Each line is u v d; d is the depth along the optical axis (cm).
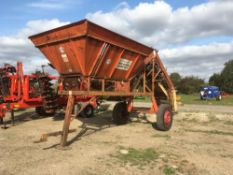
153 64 1073
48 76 1274
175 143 777
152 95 1077
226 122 1230
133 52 963
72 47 782
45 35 838
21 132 952
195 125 1142
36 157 620
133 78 1055
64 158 612
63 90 835
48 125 1117
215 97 3391
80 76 839
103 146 729
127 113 1166
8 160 596
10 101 1170
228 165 574
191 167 558
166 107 1005
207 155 650
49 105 1273
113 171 529
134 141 798
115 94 905
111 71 905
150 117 1360
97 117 1410
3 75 1166
